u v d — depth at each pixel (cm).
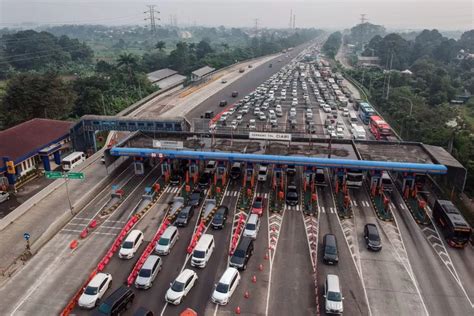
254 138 6906
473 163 6372
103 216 5556
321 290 4025
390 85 14512
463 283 4188
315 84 16612
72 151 8038
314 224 5309
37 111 9675
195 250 4434
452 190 6006
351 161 6009
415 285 4141
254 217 5156
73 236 5056
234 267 4278
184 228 5188
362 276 4266
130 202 5988
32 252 4666
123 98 12612
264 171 6719
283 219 5444
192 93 14462
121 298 3634
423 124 9019
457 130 7981
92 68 19125
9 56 19575
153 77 16275
